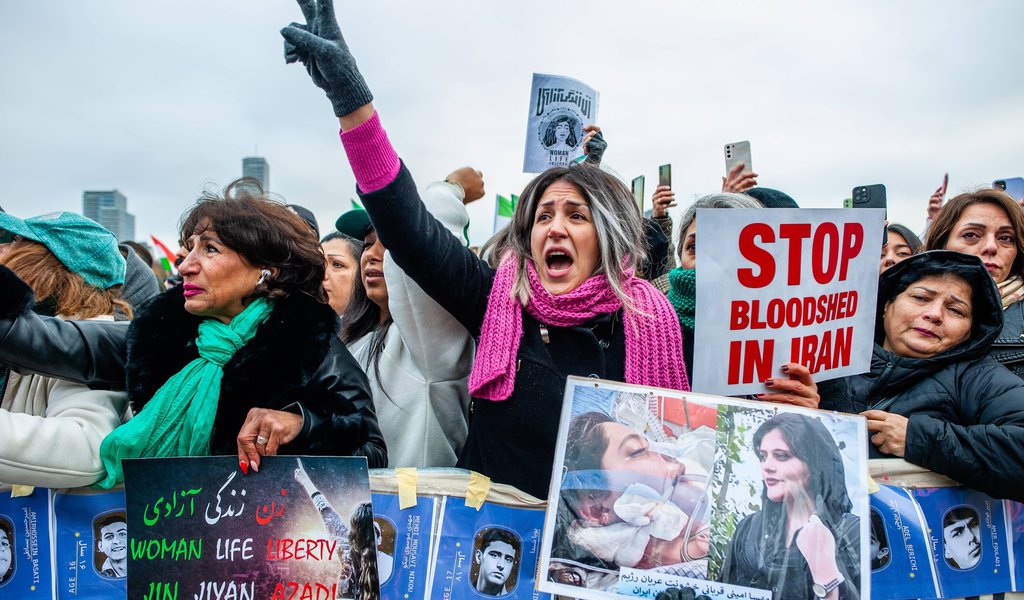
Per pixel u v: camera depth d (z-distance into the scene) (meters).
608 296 2.01
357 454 1.89
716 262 1.91
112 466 1.78
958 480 2.01
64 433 1.75
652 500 1.70
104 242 2.18
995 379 2.10
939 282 2.22
